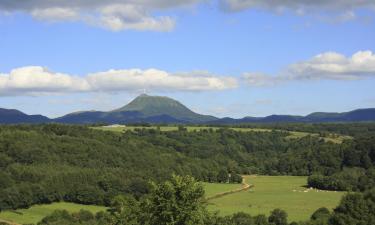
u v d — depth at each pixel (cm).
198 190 3506
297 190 17675
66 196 13888
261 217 11312
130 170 16612
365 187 16462
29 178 14275
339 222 9225
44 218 11631
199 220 3391
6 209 12769
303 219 11769
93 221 10944
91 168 16362
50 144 17112
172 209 3412
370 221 9181
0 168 15038
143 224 3547
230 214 12019
